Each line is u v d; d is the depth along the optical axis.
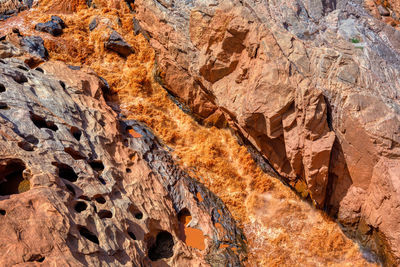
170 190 9.67
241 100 10.31
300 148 9.14
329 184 9.66
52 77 10.62
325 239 9.20
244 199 10.16
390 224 8.23
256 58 10.07
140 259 7.18
